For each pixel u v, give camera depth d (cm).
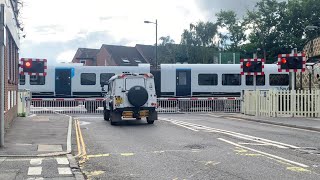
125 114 2084
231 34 8200
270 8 7038
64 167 1000
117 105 2080
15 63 2277
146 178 880
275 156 1119
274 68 3372
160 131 1762
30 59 2411
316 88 2602
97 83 3312
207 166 991
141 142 1425
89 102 3114
